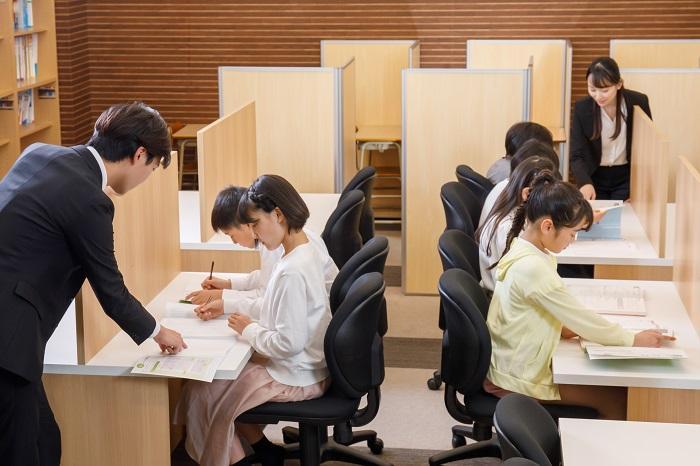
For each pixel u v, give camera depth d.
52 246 2.75
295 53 7.92
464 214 4.33
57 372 3.10
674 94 5.55
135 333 2.97
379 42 7.52
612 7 7.58
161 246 3.77
